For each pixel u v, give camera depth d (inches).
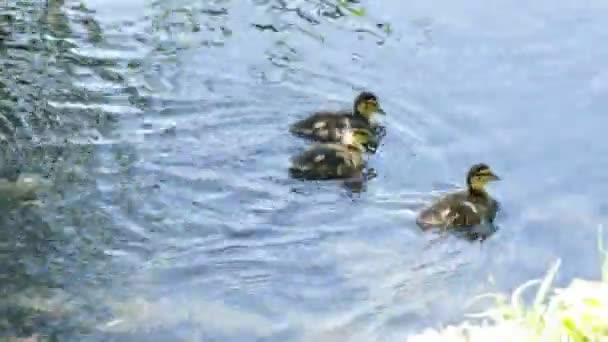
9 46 603.5
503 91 571.8
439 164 511.5
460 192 482.3
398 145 525.0
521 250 449.4
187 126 534.0
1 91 556.7
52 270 432.5
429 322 401.7
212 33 627.2
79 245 447.2
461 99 564.4
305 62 597.3
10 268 431.8
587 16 648.4
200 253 446.6
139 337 394.9
